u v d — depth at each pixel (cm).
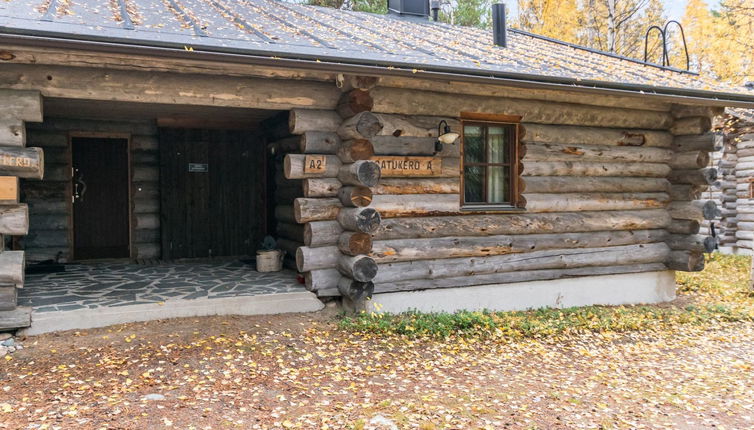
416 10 1266
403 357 611
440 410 480
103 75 620
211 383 507
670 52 2208
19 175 587
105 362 539
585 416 488
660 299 974
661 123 945
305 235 735
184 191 1036
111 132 1011
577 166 883
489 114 822
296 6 1081
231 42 587
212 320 671
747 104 881
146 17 646
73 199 1020
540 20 1994
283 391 502
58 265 956
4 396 463
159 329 632
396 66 648
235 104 684
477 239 814
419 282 782
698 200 948
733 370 637
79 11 612
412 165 764
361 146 706
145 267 941
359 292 712
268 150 1025
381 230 749
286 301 721
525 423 465
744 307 923
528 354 657
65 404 452
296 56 598
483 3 2091
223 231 1066
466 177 841
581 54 1076
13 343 577
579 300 904
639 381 589
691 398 545
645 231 948
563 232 881
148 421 429
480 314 762
